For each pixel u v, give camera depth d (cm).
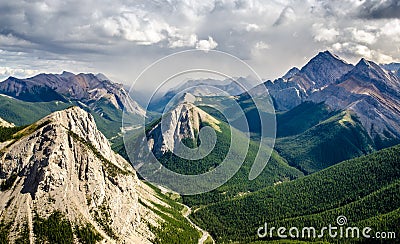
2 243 18138
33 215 19338
